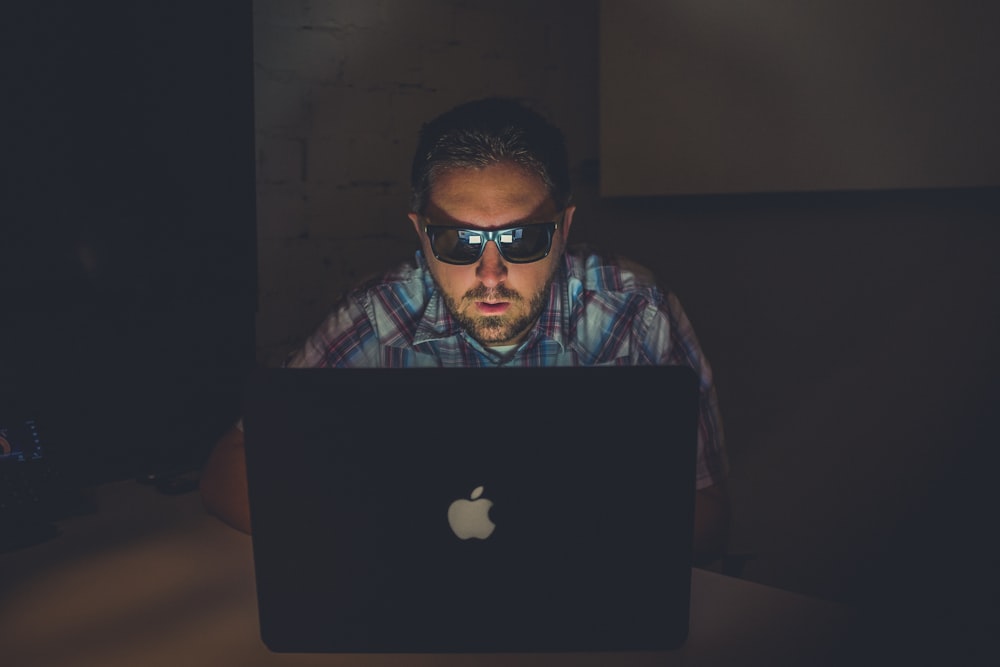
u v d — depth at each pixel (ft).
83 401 4.85
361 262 6.68
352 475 2.65
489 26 7.09
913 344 6.30
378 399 2.59
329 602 2.75
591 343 4.81
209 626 3.05
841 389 6.63
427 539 2.68
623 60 6.86
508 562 2.69
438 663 2.78
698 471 4.16
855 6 6.00
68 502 4.24
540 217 3.88
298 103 6.26
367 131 6.60
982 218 5.95
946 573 6.23
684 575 2.69
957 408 6.15
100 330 4.90
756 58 6.37
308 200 6.37
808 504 6.81
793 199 6.69
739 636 2.94
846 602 6.64
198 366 5.30
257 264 5.74
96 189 4.59
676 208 7.18
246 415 2.62
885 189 6.07
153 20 4.71
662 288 4.87
